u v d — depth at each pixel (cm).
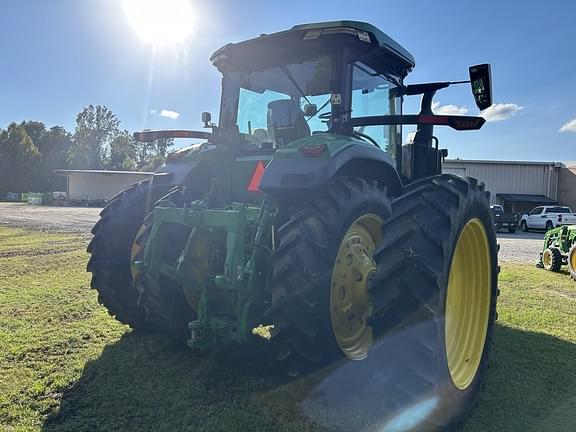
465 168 3188
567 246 889
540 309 525
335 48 310
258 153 351
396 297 239
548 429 254
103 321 426
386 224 257
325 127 320
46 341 367
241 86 364
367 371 278
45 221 1845
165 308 318
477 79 325
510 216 2420
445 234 246
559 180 3200
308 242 249
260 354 344
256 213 281
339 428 250
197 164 363
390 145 377
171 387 294
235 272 256
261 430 247
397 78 373
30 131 7562
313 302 242
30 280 607
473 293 320
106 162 7531
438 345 236
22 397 272
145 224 318
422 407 236
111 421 251
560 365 347
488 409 278
